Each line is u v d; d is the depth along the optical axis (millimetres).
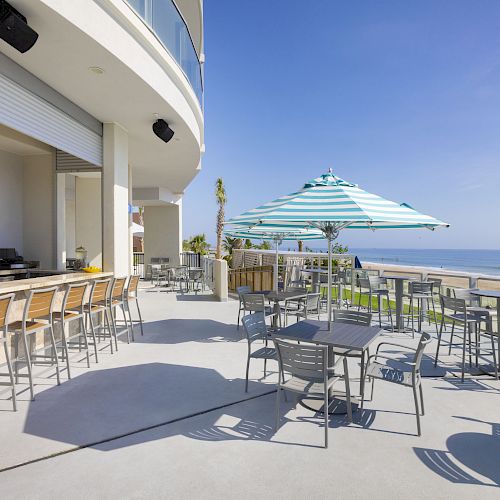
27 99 4855
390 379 3090
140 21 4879
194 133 7766
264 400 3668
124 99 5781
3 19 3285
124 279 5910
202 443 2809
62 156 7992
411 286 6809
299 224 6145
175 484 2287
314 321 4066
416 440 2896
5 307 3375
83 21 3887
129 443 2801
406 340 6215
